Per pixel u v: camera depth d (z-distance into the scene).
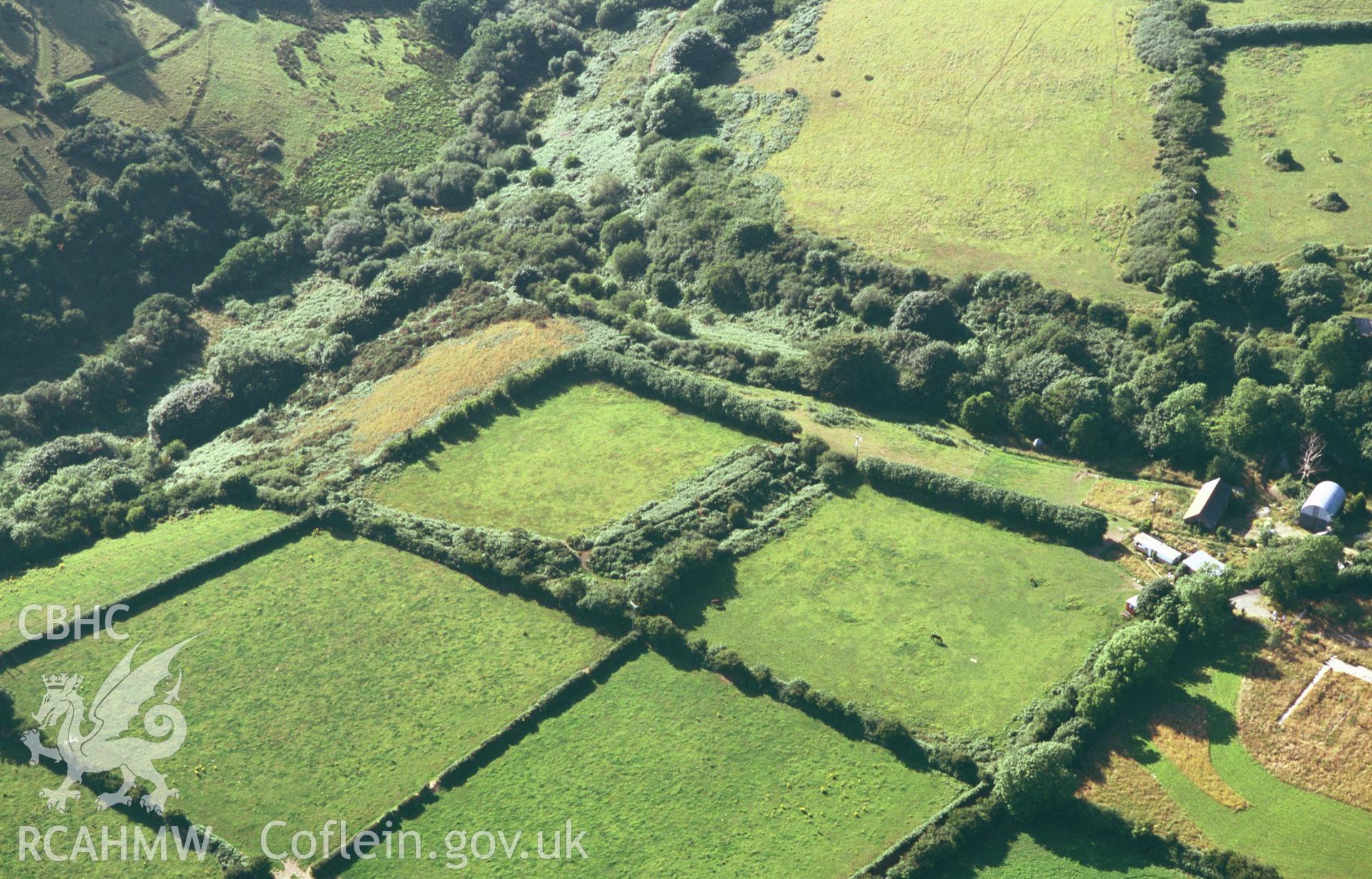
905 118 153.25
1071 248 126.75
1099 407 107.50
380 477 111.81
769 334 130.12
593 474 109.06
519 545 99.50
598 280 142.00
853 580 94.50
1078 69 151.62
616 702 86.50
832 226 138.88
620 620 92.31
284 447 121.25
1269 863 70.38
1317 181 125.56
